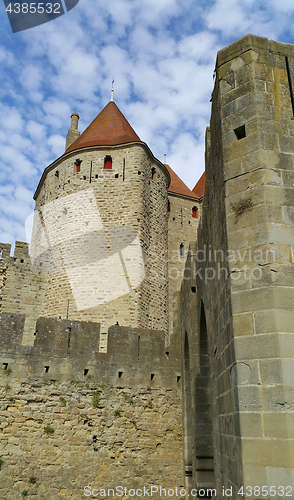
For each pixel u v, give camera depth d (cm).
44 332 1291
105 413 1264
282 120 633
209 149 877
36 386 1227
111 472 1207
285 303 537
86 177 2542
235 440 537
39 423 1194
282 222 578
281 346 515
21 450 1156
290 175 605
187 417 1295
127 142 2566
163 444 1289
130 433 1268
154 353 1395
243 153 629
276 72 662
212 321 804
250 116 636
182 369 1366
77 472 1177
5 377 1209
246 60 668
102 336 2169
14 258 2392
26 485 1130
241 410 514
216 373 739
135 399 1314
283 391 496
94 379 1291
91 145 2594
